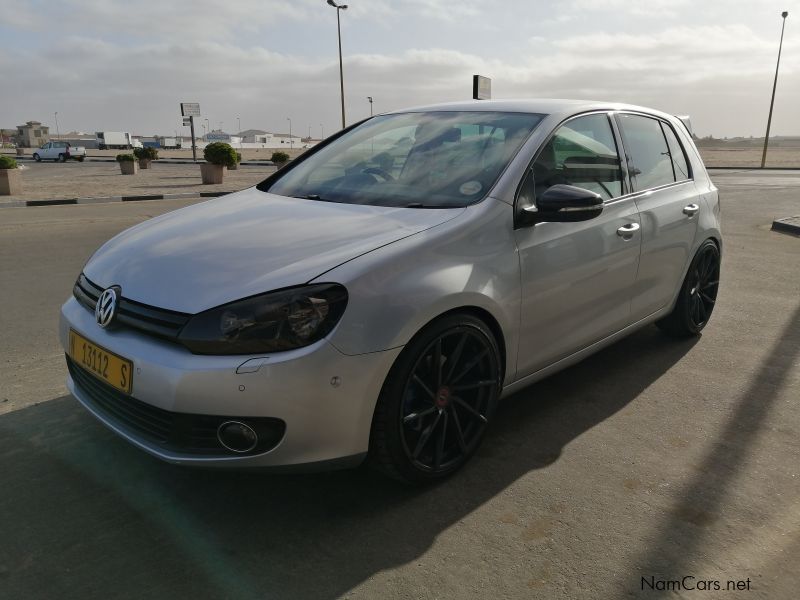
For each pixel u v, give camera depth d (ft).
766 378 12.24
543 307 9.46
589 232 10.14
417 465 8.18
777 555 7.23
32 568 7.02
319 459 7.27
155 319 7.34
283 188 11.04
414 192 9.54
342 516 7.97
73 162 154.92
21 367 12.74
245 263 7.68
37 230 31.65
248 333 6.89
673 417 10.64
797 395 11.46
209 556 7.23
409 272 7.67
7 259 23.72
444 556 7.23
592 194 8.81
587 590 6.70
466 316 8.29
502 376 9.24
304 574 6.95
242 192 11.55
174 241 8.64
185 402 6.98
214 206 10.44
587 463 9.21
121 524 7.80
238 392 6.86
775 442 9.80
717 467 9.08
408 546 7.41
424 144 10.68
